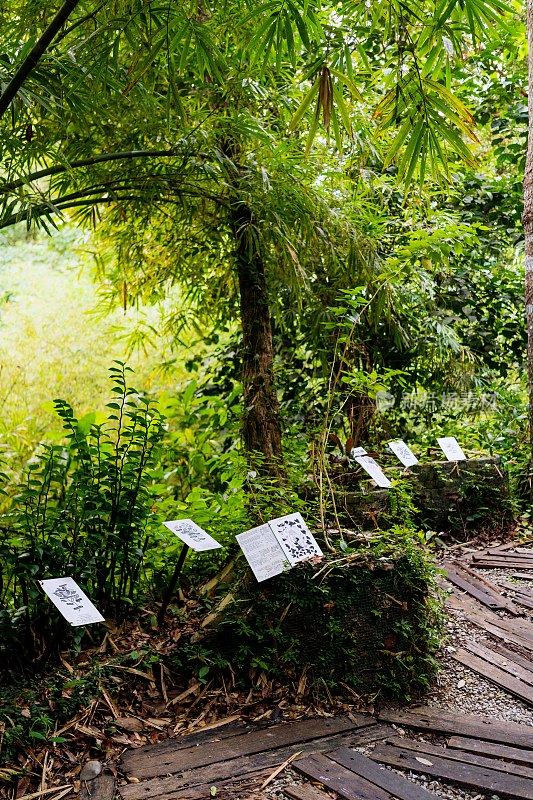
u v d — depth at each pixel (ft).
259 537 10.29
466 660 11.00
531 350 8.20
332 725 9.13
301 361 19.84
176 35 8.52
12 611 9.73
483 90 20.95
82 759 8.34
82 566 10.48
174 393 24.14
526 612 12.95
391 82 8.84
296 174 13.60
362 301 13.44
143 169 13.25
